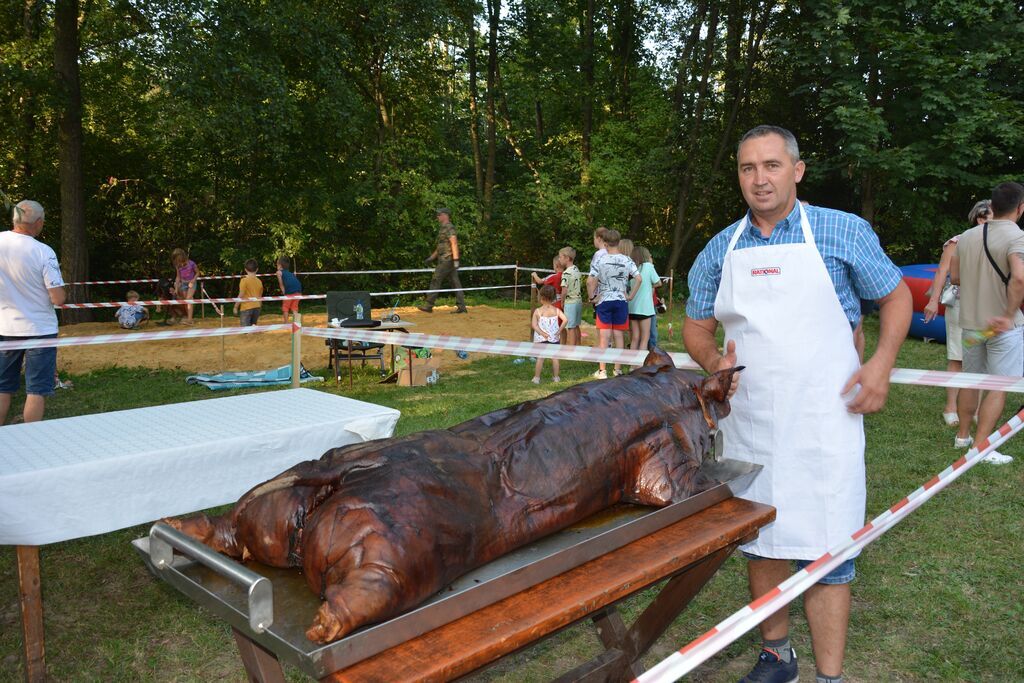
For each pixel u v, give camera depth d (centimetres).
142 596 396
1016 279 534
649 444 245
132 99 1988
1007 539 459
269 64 1542
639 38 2752
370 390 900
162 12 1392
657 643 357
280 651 162
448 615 179
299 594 183
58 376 988
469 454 209
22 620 292
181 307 1539
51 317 609
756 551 288
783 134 274
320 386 928
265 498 192
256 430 304
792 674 306
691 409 266
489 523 199
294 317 591
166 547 192
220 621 372
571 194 2425
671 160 2316
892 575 414
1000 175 1794
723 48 2384
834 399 272
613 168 2380
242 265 2028
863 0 1769
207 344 1286
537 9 2497
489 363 1092
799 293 270
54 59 1574
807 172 1952
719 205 2527
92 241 2091
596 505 233
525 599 193
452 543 182
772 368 275
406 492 181
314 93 2017
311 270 2245
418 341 516
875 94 1880
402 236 2300
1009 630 358
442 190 2312
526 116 3033
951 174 1781
